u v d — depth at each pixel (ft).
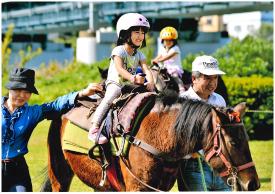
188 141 16.38
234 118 15.98
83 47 83.41
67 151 19.27
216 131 15.99
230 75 55.47
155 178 16.65
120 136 17.30
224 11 72.18
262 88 47.19
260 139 46.65
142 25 17.75
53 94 53.98
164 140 16.58
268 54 65.21
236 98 47.16
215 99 18.66
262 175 31.48
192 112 16.47
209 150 16.15
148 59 68.80
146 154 16.61
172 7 74.28
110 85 18.15
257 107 47.24
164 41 31.35
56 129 20.26
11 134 18.10
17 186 18.10
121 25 17.84
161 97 17.34
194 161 18.35
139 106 17.17
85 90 19.34
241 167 15.65
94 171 18.44
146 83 18.24
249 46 66.54
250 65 56.08
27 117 18.40
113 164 17.62
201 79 18.01
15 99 18.08
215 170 16.20
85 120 18.84
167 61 31.07
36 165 32.86
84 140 18.60
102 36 83.76
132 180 16.87
